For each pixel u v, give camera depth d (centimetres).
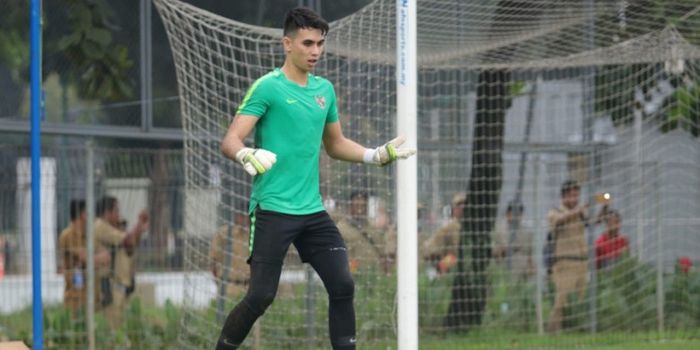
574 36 3472
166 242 3766
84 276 3622
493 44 3472
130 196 3725
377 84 3703
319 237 2098
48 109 3916
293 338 3603
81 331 3572
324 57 3525
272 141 2047
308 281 3659
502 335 4162
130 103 4072
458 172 4391
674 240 4562
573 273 4284
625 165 4512
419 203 4262
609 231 4406
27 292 3562
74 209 3653
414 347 2455
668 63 4219
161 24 4128
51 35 3941
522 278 4344
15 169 3734
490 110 4338
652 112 4603
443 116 4388
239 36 3212
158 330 3700
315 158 2089
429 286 4166
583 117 4588
